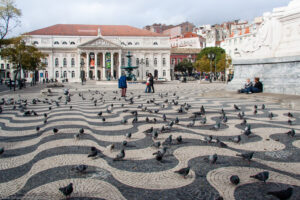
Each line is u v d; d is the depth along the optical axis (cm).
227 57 5719
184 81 5103
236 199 262
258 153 406
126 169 345
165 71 8212
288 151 415
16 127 624
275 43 1299
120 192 280
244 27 7000
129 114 798
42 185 297
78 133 540
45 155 405
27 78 7350
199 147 440
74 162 373
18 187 293
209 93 1462
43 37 7556
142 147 444
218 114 778
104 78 7494
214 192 278
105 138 506
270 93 1267
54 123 664
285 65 1202
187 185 296
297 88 1147
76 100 1311
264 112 815
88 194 276
